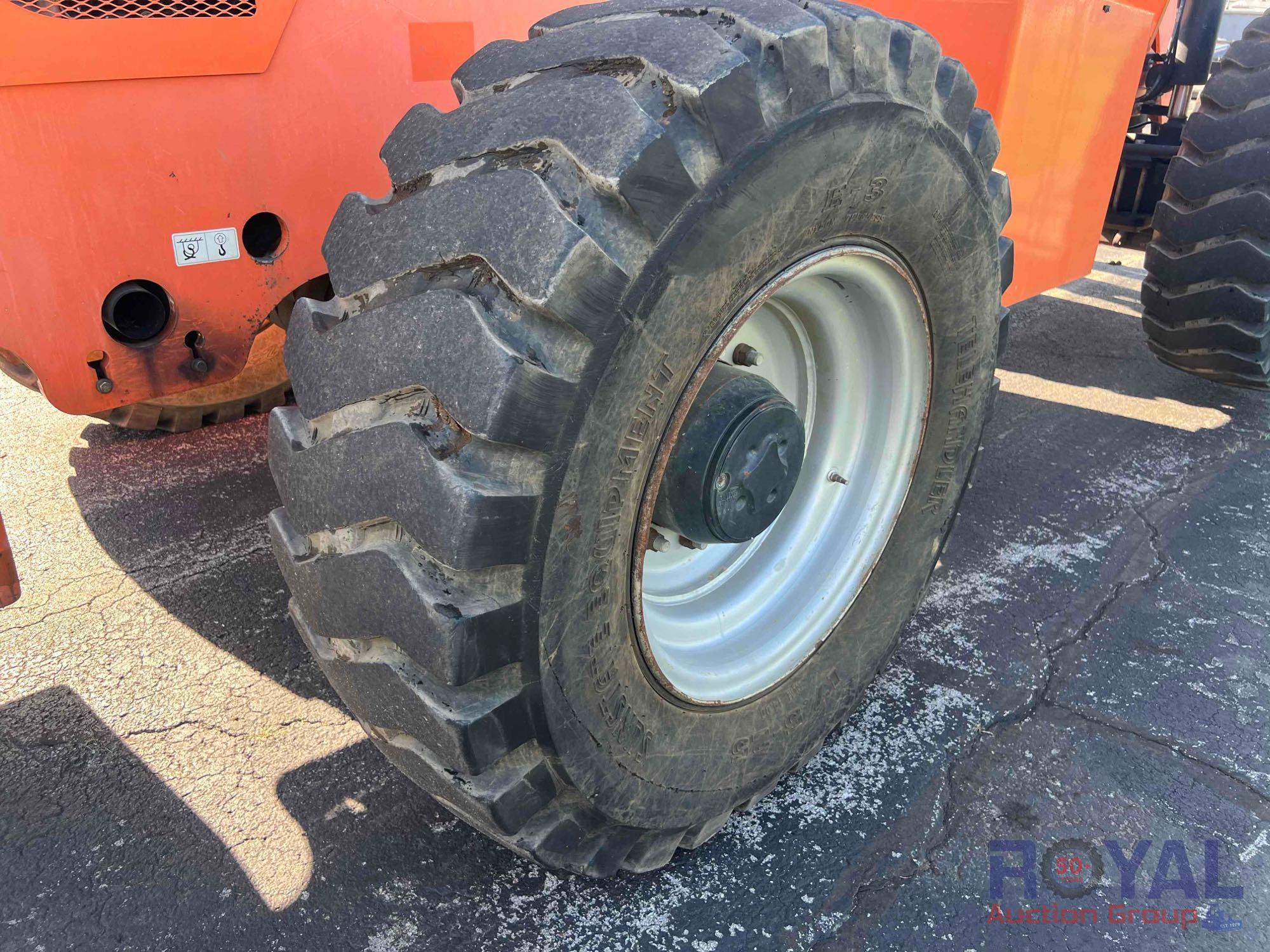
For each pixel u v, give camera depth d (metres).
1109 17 2.85
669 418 1.38
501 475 1.20
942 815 2.00
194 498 3.06
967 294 1.86
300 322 1.36
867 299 1.77
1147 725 2.29
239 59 1.69
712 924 1.73
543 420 1.19
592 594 1.35
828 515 2.00
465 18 1.96
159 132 1.65
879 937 1.72
